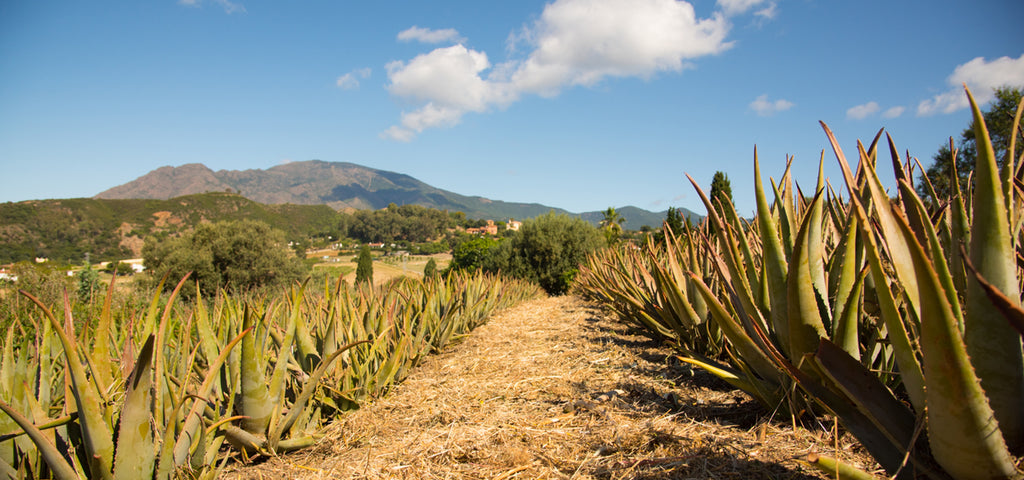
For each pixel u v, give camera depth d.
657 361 4.28
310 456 2.85
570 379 3.99
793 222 2.53
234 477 2.61
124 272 41.06
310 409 3.06
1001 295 1.02
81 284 10.34
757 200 2.07
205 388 2.21
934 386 1.25
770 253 2.11
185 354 2.60
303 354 3.39
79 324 5.93
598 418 3.01
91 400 1.80
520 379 4.13
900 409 1.57
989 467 1.27
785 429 2.45
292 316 2.83
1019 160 1.70
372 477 2.50
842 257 2.24
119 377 2.36
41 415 1.93
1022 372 1.28
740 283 2.30
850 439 2.24
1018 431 1.31
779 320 2.16
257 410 2.65
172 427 1.98
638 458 2.37
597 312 8.06
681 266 4.75
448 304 5.78
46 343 2.47
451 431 3.02
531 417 3.17
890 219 1.48
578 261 16.67
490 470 2.47
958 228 1.59
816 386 1.77
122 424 1.84
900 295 2.17
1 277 8.71
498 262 17.80
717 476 2.09
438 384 4.18
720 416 2.81
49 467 1.92
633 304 5.38
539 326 7.14
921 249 1.14
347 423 3.28
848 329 1.89
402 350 4.02
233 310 3.79
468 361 5.03
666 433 2.59
